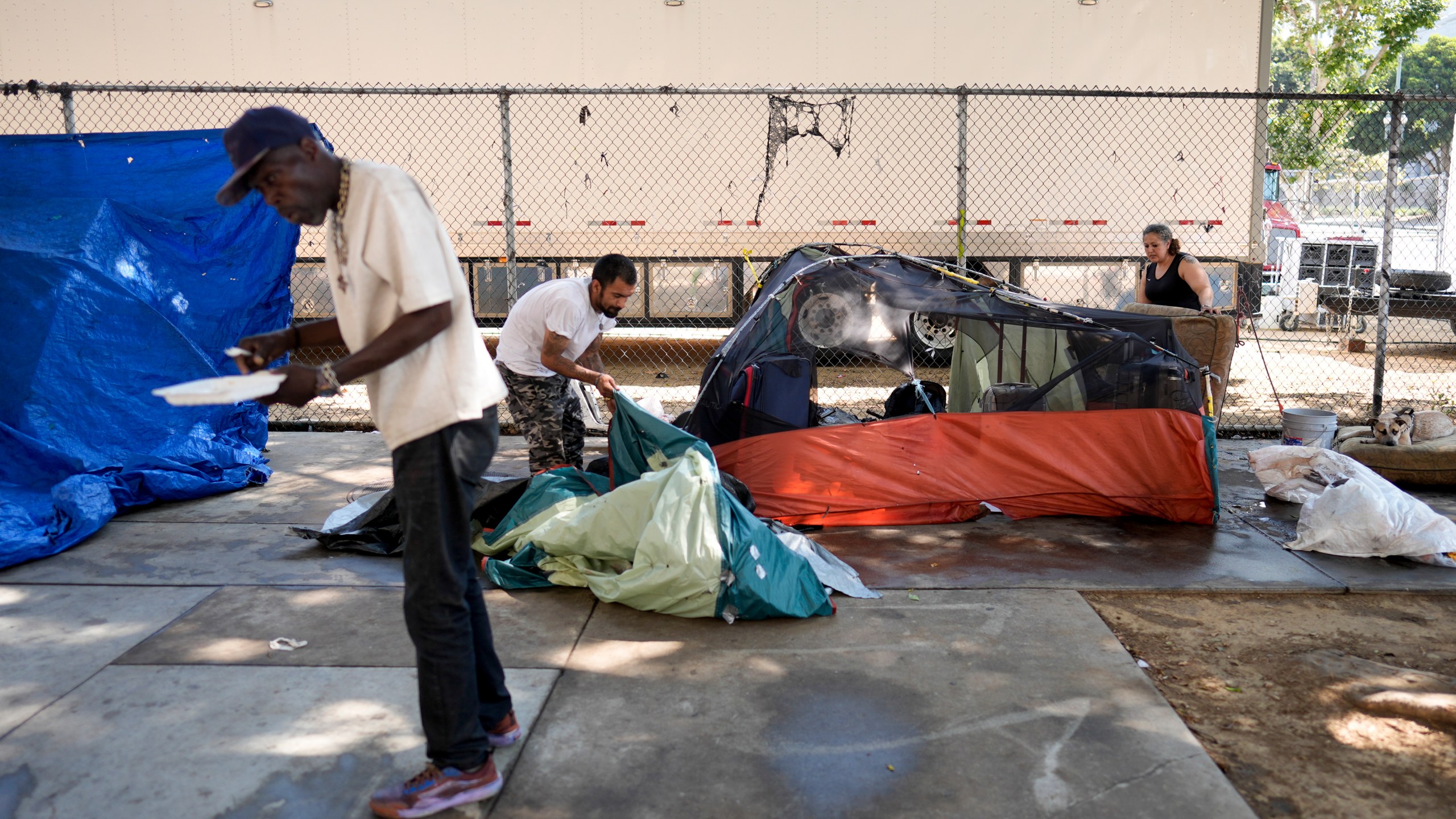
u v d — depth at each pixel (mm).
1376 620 3812
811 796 2566
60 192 5699
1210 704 3105
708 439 5062
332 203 2266
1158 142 9148
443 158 9234
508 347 4895
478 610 2672
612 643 3535
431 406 2307
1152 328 5059
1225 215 9211
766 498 4969
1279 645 3566
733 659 3404
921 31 9094
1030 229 9266
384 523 4691
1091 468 5047
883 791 2590
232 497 5625
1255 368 11094
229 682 3213
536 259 9516
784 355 5086
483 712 2736
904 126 9188
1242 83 9086
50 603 3924
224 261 5945
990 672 3299
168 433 5602
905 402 5488
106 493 4984
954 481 5035
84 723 2945
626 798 2561
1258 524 5047
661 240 9422
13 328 5238
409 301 2209
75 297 5371
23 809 2502
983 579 4219
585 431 5777
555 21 9094
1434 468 5672
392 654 3438
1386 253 7371
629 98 9203
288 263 6078
